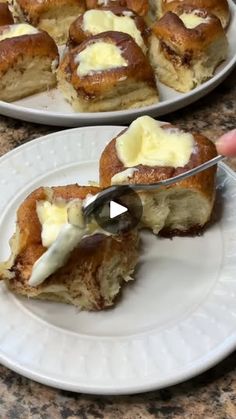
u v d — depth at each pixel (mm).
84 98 323
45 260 213
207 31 343
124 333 221
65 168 283
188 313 228
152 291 238
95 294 226
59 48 387
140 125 268
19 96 341
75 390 201
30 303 229
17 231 239
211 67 352
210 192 256
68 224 210
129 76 322
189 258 252
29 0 379
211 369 217
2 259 245
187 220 260
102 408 207
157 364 208
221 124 329
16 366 205
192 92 330
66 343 215
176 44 341
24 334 217
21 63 333
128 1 386
